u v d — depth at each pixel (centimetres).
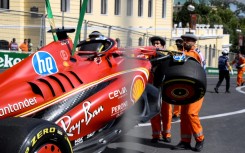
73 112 371
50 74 382
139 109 474
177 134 716
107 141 408
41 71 375
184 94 534
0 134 296
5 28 1691
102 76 420
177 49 758
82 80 396
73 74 395
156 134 646
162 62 532
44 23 1512
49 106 356
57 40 416
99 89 406
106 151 587
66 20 1761
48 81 366
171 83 518
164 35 3338
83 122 378
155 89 504
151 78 520
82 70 407
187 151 608
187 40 603
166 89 529
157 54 543
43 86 358
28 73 363
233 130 763
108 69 436
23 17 1656
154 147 624
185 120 611
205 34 4566
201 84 514
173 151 606
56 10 2280
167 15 3400
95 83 407
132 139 660
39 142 300
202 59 601
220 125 807
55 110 358
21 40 1661
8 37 1688
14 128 297
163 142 654
